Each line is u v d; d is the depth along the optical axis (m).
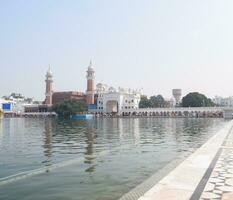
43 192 11.58
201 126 59.81
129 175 14.43
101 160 18.73
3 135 39.69
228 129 44.06
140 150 23.45
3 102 198.75
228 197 9.35
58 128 56.50
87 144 27.77
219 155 17.45
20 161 18.36
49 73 196.50
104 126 63.03
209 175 12.30
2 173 14.91
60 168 16.16
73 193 11.42
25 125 71.50
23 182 13.10
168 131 45.62
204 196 9.45
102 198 10.80
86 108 168.38
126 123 79.06
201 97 169.25
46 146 26.36
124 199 10.20
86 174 14.65
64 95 196.12
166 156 20.33
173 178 11.78
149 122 85.75
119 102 178.62
